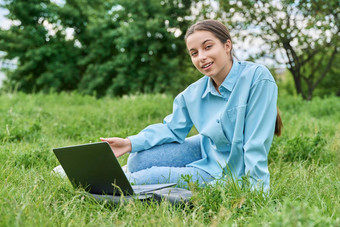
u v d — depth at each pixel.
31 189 2.58
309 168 3.29
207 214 2.28
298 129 5.89
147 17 19.84
